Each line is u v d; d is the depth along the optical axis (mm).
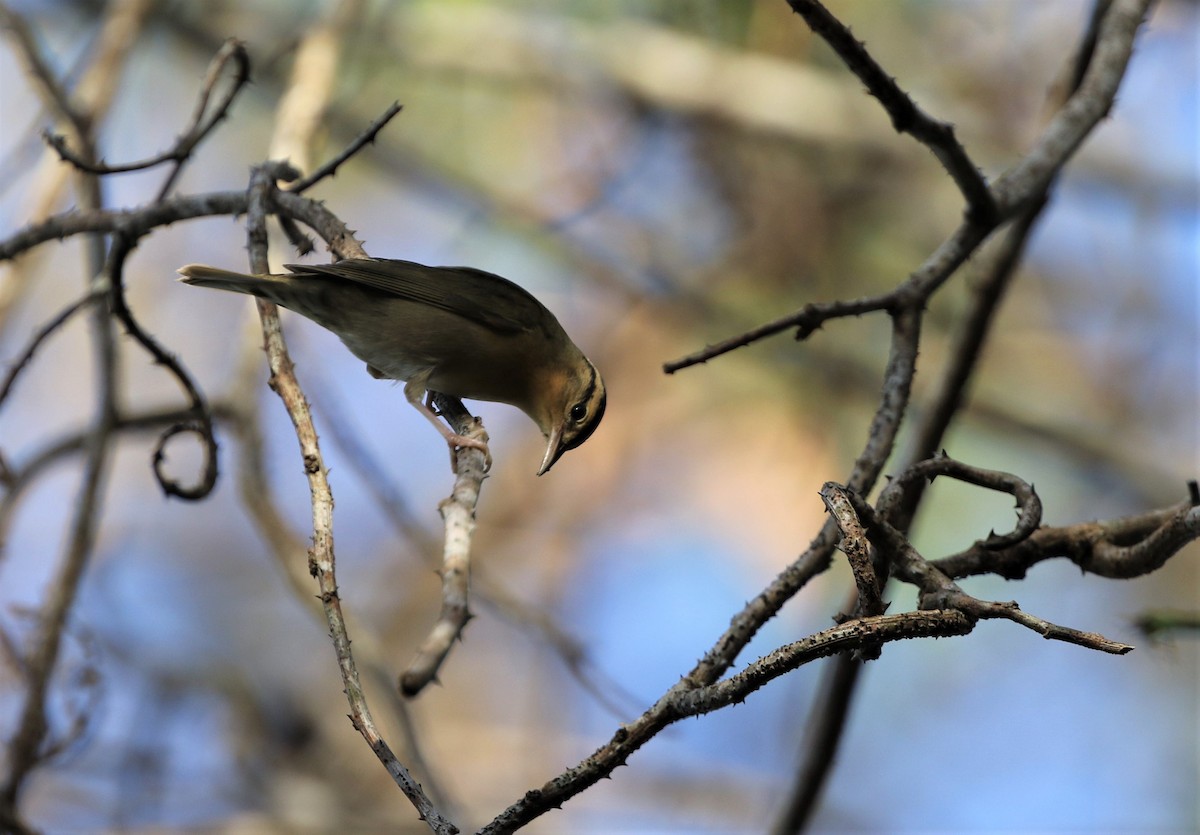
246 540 15477
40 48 10664
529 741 15039
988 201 6922
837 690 8656
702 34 16281
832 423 15500
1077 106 7496
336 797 13867
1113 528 5910
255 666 14758
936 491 13844
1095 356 17250
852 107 15688
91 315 9461
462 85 16266
